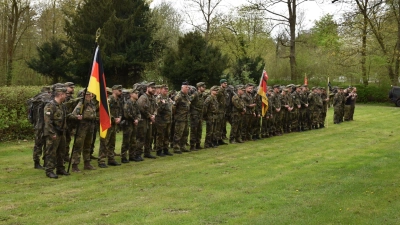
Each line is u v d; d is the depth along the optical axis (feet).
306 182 29.14
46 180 30.01
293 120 59.11
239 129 49.01
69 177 30.94
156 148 40.45
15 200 24.75
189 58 77.92
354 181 29.22
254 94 52.65
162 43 102.01
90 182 29.30
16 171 33.32
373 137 52.60
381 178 29.96
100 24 95.55
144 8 101.40
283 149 44.06
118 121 35.09
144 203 24.12
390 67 120.98
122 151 36.76
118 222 20.79
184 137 42.57
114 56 90.63
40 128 33.40
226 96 49.26
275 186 28.07
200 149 44.21
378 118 77.92
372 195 25.59
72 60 95.91
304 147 45.32
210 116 44.70
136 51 94.32
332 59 128.16
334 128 63.10
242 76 88.74
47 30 120.67
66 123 32.65
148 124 38.52
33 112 34.76
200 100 43.21
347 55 119.75
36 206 23.56
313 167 34.37
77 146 32.86
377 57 117.50
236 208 23.15
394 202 24.16
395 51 109.19
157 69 97.04
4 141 48.91
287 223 20.70
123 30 94.73
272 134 54.70
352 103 73.36
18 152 42.86
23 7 108.27
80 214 22.07
